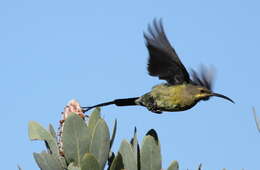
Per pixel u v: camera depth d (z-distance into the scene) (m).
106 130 6.61
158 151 6.86
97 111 7.16
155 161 6.84
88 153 6.07
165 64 10.78
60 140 7.14
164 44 10.32
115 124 7.15
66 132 6.69
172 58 10.61
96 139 6.60
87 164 6.06
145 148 6.85
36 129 7.08
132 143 7.23
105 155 6.61
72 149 6.66
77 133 6.70
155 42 10.22
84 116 7.41
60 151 7.00
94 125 7.09
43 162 6.48
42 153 6.51
